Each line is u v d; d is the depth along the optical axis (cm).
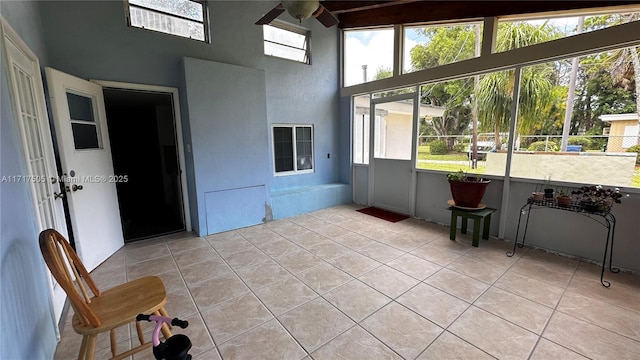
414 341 169
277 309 203
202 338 174
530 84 322
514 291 222
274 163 463
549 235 300
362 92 477
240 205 387
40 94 217
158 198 570
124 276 256
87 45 288
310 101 489
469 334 175
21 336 119
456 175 334
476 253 297
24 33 209
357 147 528
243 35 397
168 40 336
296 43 469
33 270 147
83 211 262
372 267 267
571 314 192
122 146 589
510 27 345
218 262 282
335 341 171
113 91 366
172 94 351
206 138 347
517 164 324
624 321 184
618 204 255
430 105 411
